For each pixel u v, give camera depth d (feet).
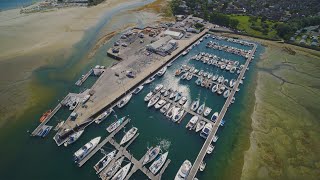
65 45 390.01
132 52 364.58
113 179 186.39
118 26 470.80
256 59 360.07
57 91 287.89
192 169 194.49
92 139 221.25
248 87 295.69
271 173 192.44
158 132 232.12
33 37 413.80
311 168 195.62
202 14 514.27
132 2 626.23
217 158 206.39
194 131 232.32
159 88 286.25
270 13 530.27
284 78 314.55
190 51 380.37
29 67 331.36
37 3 604.08
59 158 207.21
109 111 250.78
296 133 228.22
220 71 326.03
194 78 310.65
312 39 405.80
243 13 538.47
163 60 342.23
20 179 192.65
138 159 205.16
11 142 221.66
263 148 213.46
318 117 248.52
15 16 510.58
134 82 293.64
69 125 232.12
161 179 191.01
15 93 282.56
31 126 238.48
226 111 254.88
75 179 191.21
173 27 454.40
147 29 442.91
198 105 262.47
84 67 335.47
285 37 411.13
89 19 500.33
